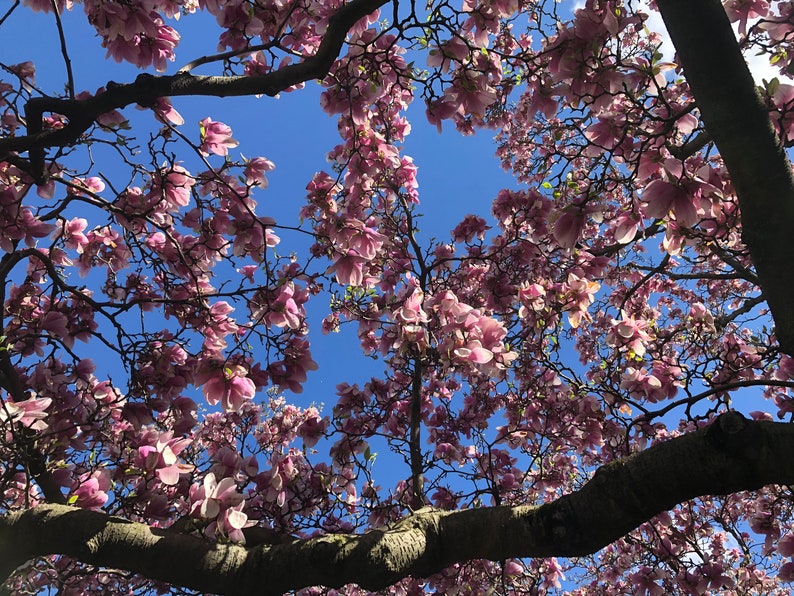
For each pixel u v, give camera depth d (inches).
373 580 71.7
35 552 78.3
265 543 78.3
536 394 198.5
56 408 132.3
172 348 148.8
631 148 113.4
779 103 81.1
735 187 75.0
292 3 130.4
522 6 148.3
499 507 77.8
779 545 173.2
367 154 148.9
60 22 105.9
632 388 152.0
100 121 120.2
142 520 132.6
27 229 127.0
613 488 66.6
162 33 121.6
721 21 71.5
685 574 180.2
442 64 117.9
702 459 61.3
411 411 188.1
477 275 217.9
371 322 193.2
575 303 150.7
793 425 59.9
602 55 98.3
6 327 150.0
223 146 126.0
